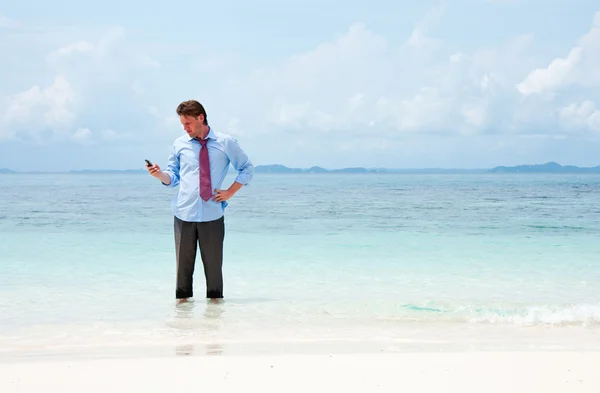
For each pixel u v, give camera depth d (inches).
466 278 291.4
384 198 1242.0
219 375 132.6
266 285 272.5
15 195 1363.2
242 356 149.9
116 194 1446.9
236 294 250.8
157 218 648.4
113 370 136.7
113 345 167.9
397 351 159.6
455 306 223.6
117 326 192.5
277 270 315.3
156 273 301.0
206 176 227.8
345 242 441.4
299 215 716.7
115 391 121.2
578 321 199.2
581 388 124.1
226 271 312.2
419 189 1987.0
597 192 1592.0
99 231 509.0
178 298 235.6
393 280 285.9
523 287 267.7
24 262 336.8
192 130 225.0
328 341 172.6
